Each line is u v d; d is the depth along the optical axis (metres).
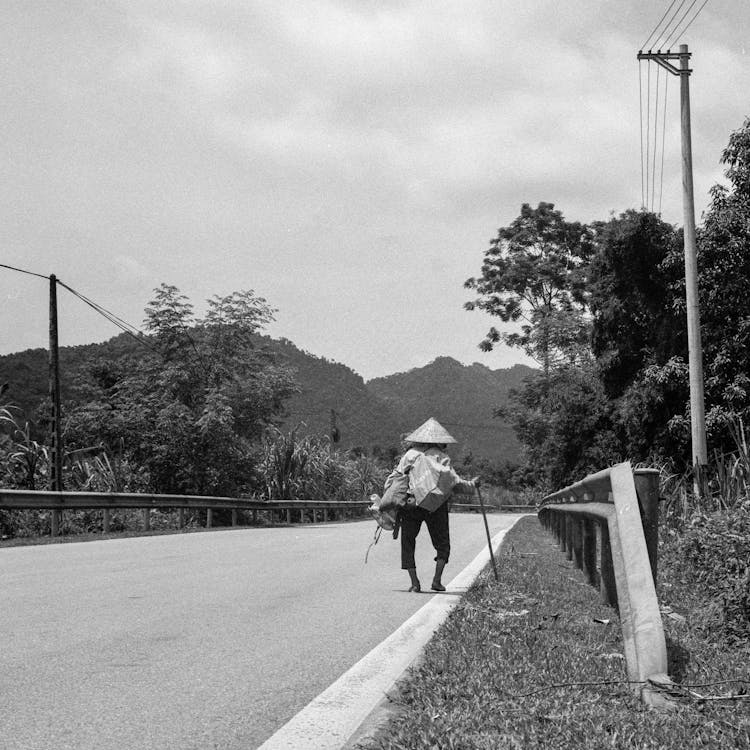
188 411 31.41
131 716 4.48
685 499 12.90
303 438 39.59
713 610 6.92
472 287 60.44
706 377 23.42
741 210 23.05
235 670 5.52
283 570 11.51
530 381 52.19
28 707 4.62
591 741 3.64
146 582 10.00
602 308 28.08
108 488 26.39
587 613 7.43
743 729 3.84
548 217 59.03
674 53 20.67
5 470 23.06
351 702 4.71
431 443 9.69
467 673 4.93
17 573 10.97
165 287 34.22
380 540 18.20
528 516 44.91
